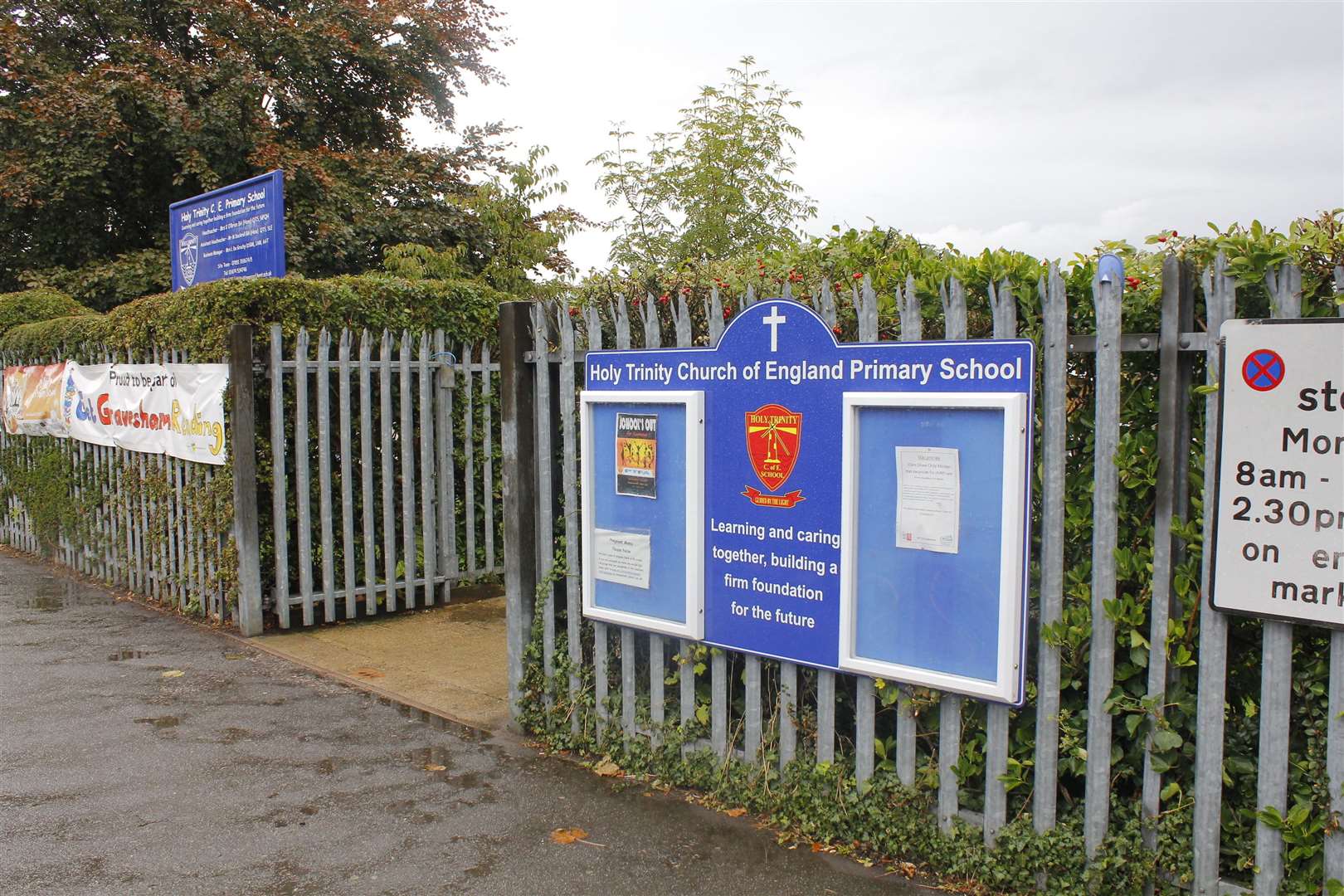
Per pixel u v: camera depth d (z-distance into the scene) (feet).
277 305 25.49
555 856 13.25
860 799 13.05
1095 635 11.14
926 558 12.16
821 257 17.38
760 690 14.32
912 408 12.10
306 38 67.82
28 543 38.19
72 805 15.02
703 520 14.42
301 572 25.59
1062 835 11.52
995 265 11.93
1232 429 10.08
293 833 14.05
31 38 62.69
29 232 64.54
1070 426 11.59
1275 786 10.14
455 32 75.51
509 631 17.75
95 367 31.50
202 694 20.43
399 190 71.00
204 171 59.93
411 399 27.76
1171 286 10.44
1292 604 9.86
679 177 47.21
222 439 24.98
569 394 16.24
